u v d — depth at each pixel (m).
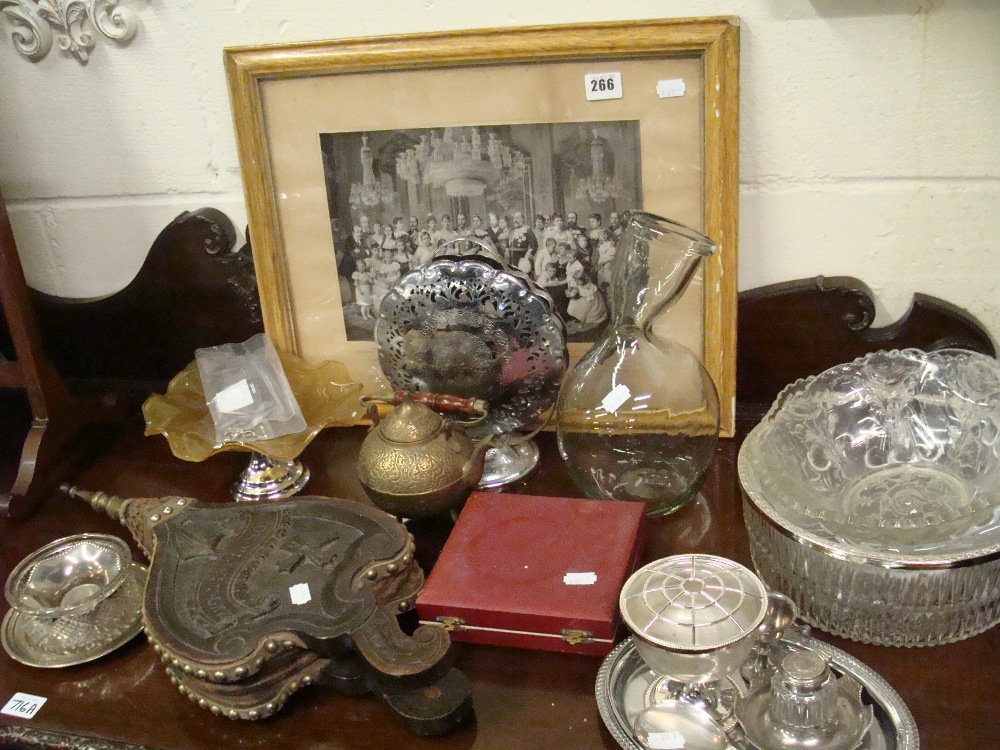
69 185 1.03
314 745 0.67
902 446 0.83
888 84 0.82
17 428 1.12
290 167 0.94
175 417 0.95
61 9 0.94
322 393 0.98
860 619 0.70
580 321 0.95
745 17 0.82
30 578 0.81
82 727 0.70
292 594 0.72
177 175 1.01
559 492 0.90
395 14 0.89
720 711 0.65
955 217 0.86
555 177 0.89
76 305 1.07
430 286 0.85
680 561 0.68
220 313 1.04
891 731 0.63
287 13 0.91
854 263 0.90
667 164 0.87
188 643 0.68
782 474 0.76
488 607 0.70
